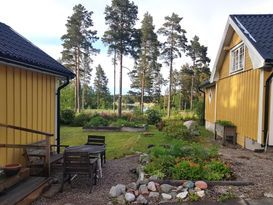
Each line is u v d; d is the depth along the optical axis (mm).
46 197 5516
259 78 9586
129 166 8141
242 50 11711
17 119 6867
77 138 15445
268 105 9352
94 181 6438
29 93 7453
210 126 17938
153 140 13133
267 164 7215
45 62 7590
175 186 5531
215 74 15648
